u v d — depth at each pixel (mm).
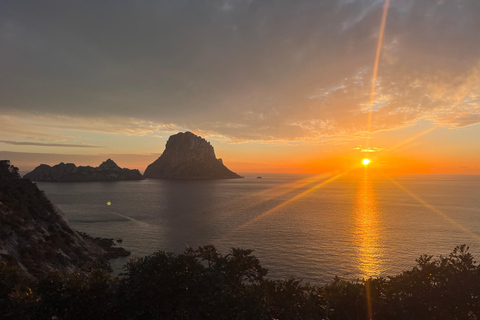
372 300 13594
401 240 75625
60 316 12477
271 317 11367
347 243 72062
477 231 87750
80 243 57281
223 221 105312
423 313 12555
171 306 10500
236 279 12805
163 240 75562
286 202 176250
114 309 12008
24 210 49781
